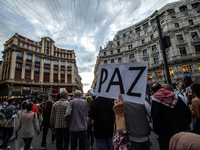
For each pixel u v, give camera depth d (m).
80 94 3.22
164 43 5.02
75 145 2.72
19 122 2.95
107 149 2.14
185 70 19.56
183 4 22.42
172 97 1.82
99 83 1.62
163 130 1.77
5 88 27.66
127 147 0.86
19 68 27.09
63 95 3.37
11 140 4.62
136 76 1.36
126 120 2.08
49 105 4.03
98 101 2.35
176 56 20.30
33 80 28.70
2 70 29.73
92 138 3.80
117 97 1.40
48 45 33.41
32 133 2.97
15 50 26.58
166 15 21.38
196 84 2.33
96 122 2.23
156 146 3.61
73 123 2.77
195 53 19.22
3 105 4.82
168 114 1.77
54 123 3.19
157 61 23.30
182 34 20.83
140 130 1.97
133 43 28.77
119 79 1.46
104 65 1.66
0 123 4.06
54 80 32.78
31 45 29.97
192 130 2.28
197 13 20.88
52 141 4.33
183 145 0.54
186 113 1.91
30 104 3.13
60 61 34.91
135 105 2.11
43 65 31.34
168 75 4.74
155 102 1.89
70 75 35.75
